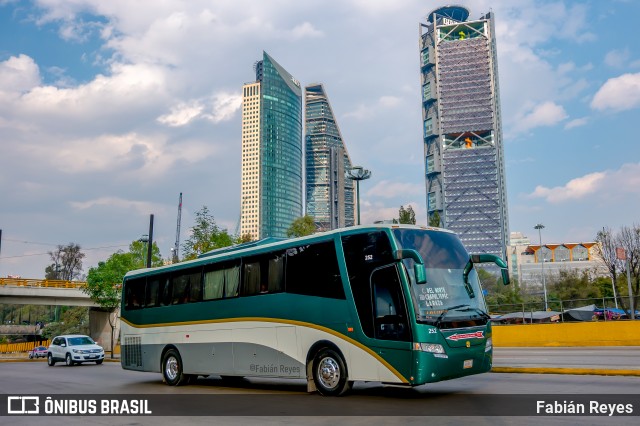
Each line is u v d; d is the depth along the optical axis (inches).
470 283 460.1
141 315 720.3
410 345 413.4
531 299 3444.9
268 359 530.6
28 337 4069.9
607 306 1296.8
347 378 462.0
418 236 454.6
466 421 341.4
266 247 558.6
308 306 498.6
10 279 2426.2
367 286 452.1
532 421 335.3
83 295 2559.1
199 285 636.1
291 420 371.2
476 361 435.5
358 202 1154.7
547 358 842.2
